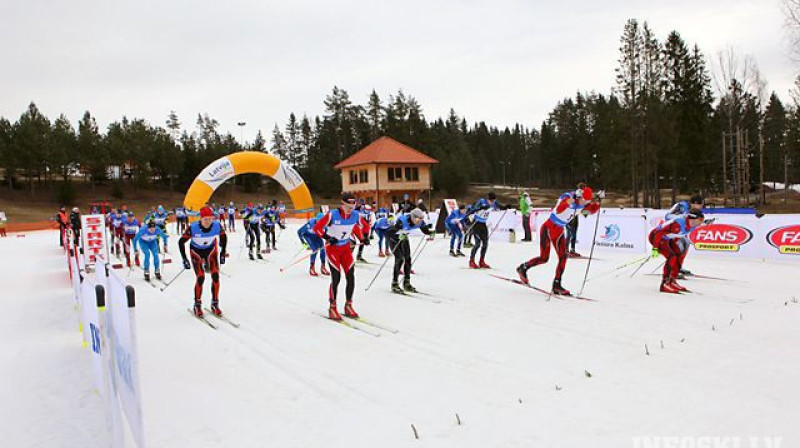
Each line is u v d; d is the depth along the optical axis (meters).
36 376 4.88
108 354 3.13
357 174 43.66
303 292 8.89
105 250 12.65
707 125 35.38
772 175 57.69
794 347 4.88
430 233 8.55
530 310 6.86
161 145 57.84
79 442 3.49
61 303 8.68
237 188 63.81
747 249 10.80
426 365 4.79
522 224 16.25
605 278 9.18
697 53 36.88
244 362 5.05
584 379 4.26
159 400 4.11
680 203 7.75
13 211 43.94
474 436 3.30
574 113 74.94
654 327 5.78
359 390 4.21
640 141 34.56
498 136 96.81
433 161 42.72
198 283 7.17
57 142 50.62
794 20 19.81
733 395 3.79
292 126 76.31
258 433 3.47
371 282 8.84
